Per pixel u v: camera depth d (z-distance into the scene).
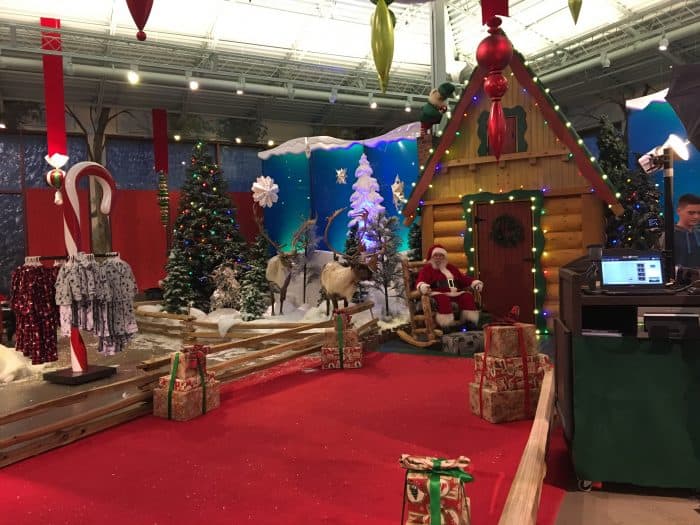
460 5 10.38
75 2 9.37
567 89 12.89
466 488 3.12
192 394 4.59
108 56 10.91
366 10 10.46
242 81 11.86
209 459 3.67
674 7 9.52
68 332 5.57
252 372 6.08
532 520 2.04
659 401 3.05
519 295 7.98
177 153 14.40
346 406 4.80
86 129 13.36
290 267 9.95
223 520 2.82
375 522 2.76
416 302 8.13
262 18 10.45
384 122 16.19
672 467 3.04
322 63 12.48
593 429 3.12
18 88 12.14
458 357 6.74
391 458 3.61
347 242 10.23
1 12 9.44
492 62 2.14
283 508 2.94
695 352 3.01
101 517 2.90
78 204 5.73
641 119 8.67
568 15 10.27
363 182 11.33
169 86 11.66
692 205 7.83
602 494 3.12
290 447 3.85
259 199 11.53
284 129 15.75
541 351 6.75
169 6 9.76
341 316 6.36
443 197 8.45
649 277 3.31
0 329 9.00
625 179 8.73
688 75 3.24
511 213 8.01
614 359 3.10
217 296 10.49
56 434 3.98
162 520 2.85
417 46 11.91
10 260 12.68
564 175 7.78
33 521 2.88
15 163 12.70
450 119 8.18
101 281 5.72
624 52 10.36
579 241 7.73
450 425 4.24
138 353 8.23
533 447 2.71
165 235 14.13
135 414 4.59
